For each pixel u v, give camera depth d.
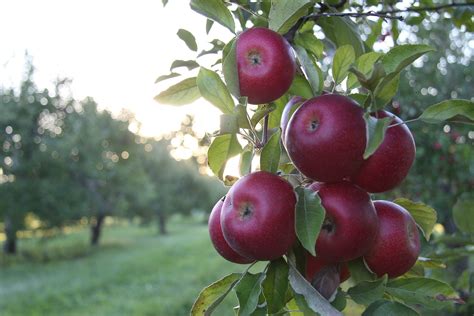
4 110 21.50
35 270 19.86
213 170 1.33
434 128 5.34
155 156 36.12
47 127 23.38
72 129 23.62
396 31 2.18
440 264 1.52
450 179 5.46
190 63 1.51
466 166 5.32
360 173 1.14
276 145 1.17
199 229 41.75
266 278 1.14
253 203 1.09
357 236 1.10
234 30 1.33
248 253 1.12
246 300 1.12
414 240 1.23
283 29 1.27
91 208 25.44
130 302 12.90
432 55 5.98
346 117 1.09
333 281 1.15
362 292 1.11
